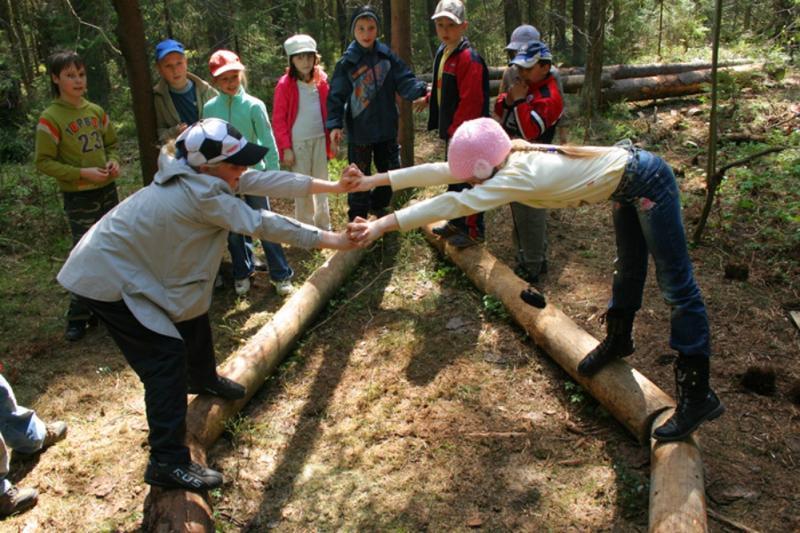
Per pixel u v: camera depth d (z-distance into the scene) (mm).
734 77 9602
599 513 2965
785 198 5906
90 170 4445
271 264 5055
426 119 9359
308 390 3980
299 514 3086
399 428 3588
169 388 2887
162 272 2857
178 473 2936
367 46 5273
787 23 12391
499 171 2932
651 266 5102
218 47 12211
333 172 7250
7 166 8648
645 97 9648
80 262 2777
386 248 5727
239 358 3875
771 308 4434
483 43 15000
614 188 2920
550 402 3730
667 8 14266
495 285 4641
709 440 3316
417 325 4578
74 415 3855
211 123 2830
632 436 3389
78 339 4656
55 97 4508
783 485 3025
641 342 4156
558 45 15000
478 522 2951
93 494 3232
